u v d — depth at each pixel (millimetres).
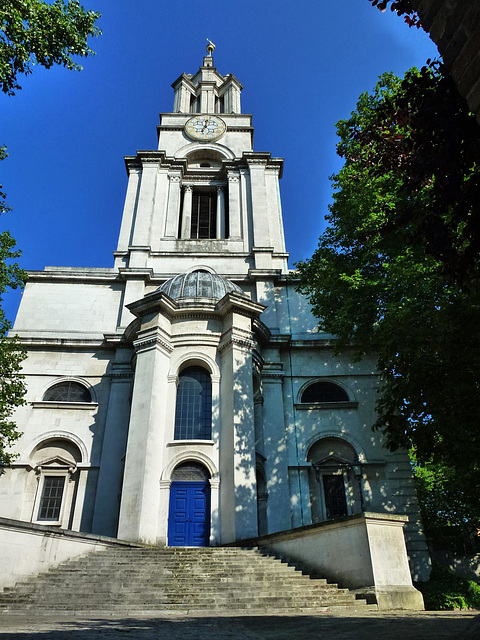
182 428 20469
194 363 21797
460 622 6402
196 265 29484
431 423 10102
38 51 11320
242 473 18500
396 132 7094
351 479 22953
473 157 5152
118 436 23203
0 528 12297
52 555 13562
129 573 12859
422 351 9906
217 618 8492
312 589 11617
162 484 18797
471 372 8969
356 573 11719
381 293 18328
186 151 36062
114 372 24797
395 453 23172
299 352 26234
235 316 22062
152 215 31734
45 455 23500
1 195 14344
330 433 23891
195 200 35281
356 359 20375
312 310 23062
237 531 17219
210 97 42438
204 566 13375
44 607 10711
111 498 21734
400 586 11523
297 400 24875
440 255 6230
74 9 11875
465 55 3617
